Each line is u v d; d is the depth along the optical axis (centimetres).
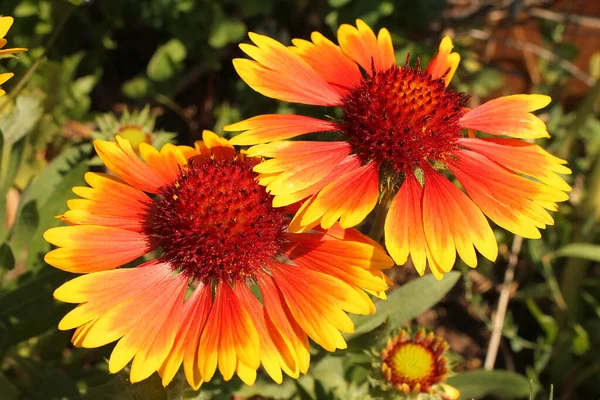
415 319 33
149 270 21
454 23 36
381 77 23
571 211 34
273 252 22
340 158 22
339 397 26
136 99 35
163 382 20
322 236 22
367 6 32
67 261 21
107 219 22
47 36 32
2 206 26
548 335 31
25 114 26
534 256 32
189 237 21
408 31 35
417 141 22
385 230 21
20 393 25
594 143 35
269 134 22
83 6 33
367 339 23
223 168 22
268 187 21
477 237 21
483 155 23
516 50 37
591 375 31
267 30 34
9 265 24
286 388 26
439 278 21
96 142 22
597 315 32
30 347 26
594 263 34
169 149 23
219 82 36
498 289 34
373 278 21
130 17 35
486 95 37
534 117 23
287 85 23
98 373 26
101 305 20
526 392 27
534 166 23
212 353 20
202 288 21
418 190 22
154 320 21
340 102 23
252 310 21
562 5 36
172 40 33
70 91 31
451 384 28
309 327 20
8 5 30
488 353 31
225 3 34
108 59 36
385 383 24
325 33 34
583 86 38
